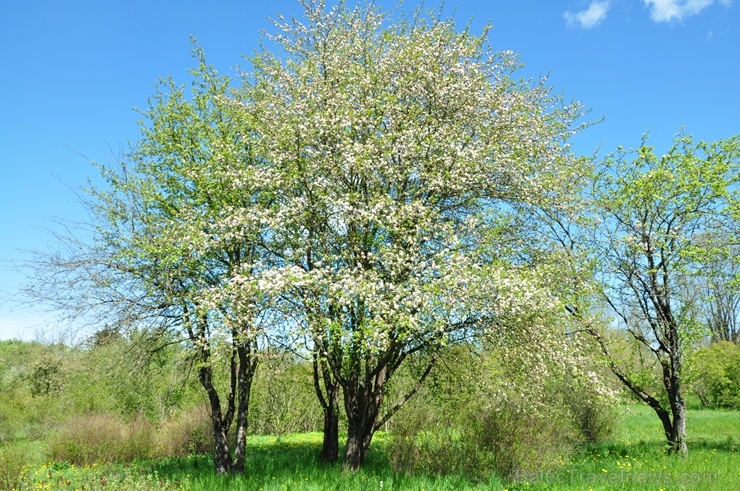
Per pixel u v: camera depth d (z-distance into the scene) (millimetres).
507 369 12227
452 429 13008
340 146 12172
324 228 12883
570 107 14398
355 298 11266
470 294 10688
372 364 12891
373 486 10586
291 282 10797
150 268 13422
